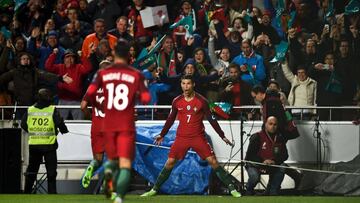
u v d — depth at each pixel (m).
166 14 59.47
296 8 59.84
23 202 40.28
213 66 55.97
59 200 41.69
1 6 61.34
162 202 39.97
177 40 57.44
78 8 59.69
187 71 53.09
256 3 60.84
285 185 51.81
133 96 28.92
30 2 61.25
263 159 49.31
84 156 52.12
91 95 29.20
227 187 46.94
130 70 29.20
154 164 49.91
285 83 55.56
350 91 56.34
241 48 56.56
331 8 59.69
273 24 59.78
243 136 51.78
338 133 52.22
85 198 43.34
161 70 54.16
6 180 49.25
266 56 56.19
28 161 51.47
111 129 28.75
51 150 48.66
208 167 49.25
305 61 56.28
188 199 42.75
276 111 49.38
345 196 48.22
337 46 57.19
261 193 50.03
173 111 44.81
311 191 50.78
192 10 58.44
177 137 44.75
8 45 55.66
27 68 52.88
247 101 53.69
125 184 27.39
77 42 57.09
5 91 54.41
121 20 56.31
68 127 52.03
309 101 54.47
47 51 56.44
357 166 50.41
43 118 48.56
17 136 49.47
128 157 28.14
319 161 51.88
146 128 51.06
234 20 57.91
